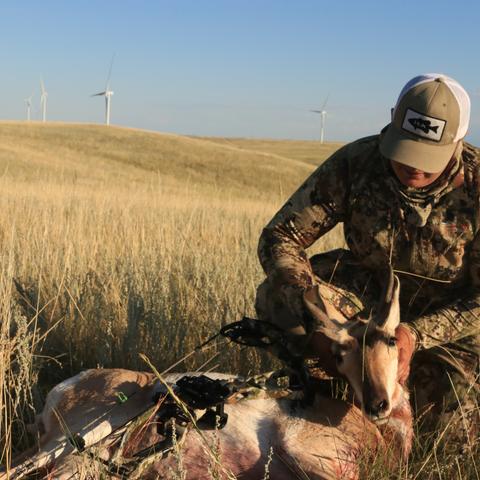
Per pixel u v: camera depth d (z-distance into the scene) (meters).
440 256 3.45
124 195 15.03
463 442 3.20
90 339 4.54
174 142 59.47
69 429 2.90
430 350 3.64
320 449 2.81
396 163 3.29
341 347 2.79
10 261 4.83
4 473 2.66
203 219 9.38
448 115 3.05
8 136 55.91
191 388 2.78
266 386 3.08
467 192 3.36
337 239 8.77
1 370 3.23
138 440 2.86
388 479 2.70
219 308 4.80
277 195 39.78
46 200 9.88
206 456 2.82
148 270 5.63
